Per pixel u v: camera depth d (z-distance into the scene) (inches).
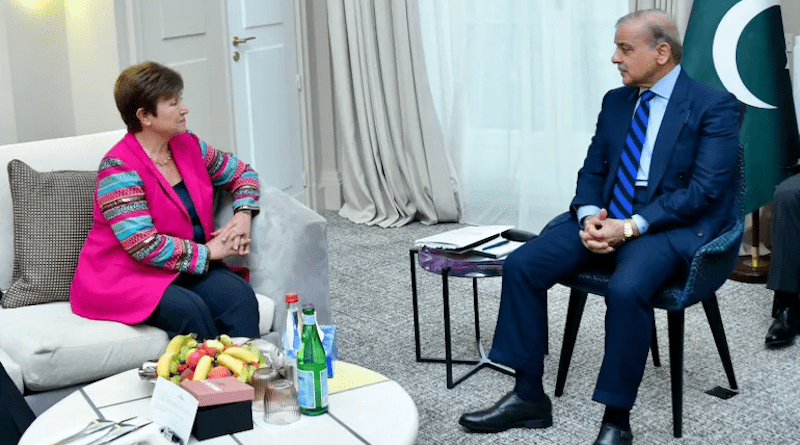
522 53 183.6
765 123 149.9
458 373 123.0
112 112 162.4
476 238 116.0
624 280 99.1
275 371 81.6
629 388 98.7
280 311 114.1
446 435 106.0
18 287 109.1
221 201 121.1
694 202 103.1
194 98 175.8
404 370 124.5
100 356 99.3
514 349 105.2
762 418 108.4
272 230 115.1
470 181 196.4
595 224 105.4
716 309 112.9
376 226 199.3
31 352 96.2
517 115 188.4
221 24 181.0
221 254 110.1
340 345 133.7
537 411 106.6
